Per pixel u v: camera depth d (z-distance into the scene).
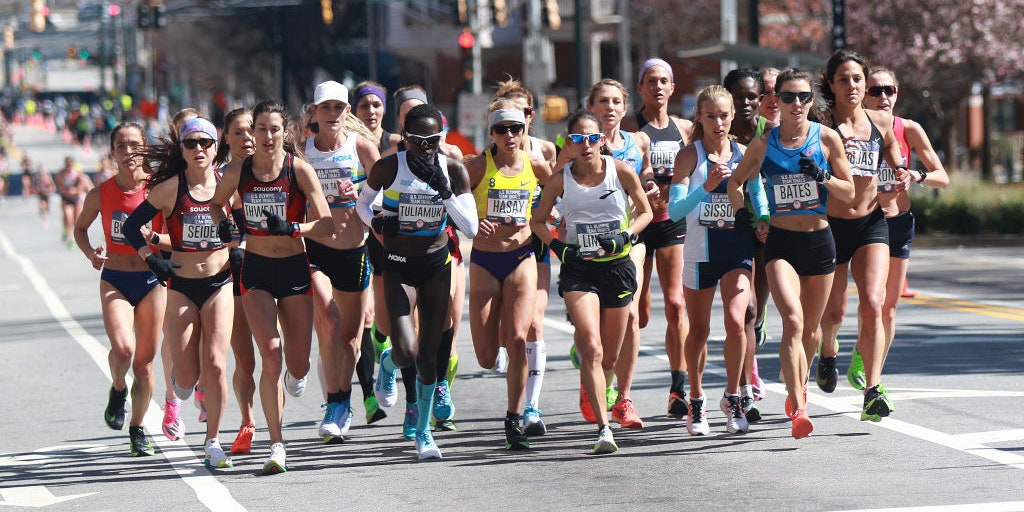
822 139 32.72
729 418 34.53
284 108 32.25
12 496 30.50
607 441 32.56
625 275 33.09
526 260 34.00
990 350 46.88
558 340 53.38
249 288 32.19
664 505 27.38
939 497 27.09
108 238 34.81
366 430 37.34
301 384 33.47
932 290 68.06
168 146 32.50
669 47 186.00
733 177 33.22
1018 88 169.50
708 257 33.94
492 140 33.88
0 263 106.12
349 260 35.91
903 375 42.19
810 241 32.94
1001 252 94.56
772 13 170.75
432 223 32.19
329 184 36.22
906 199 37.38
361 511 27.78
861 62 34.31
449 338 35.28
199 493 29.95
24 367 51.69
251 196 32.00
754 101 36.19
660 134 37.88
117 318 34.56
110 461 34.22
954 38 146.12
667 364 46.31
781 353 32.72
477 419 38.22
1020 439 32.50
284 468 31.88
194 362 32.94
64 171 122.50
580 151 32.16
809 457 31.41
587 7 185.50
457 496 28.83
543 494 28.73
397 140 40.22
